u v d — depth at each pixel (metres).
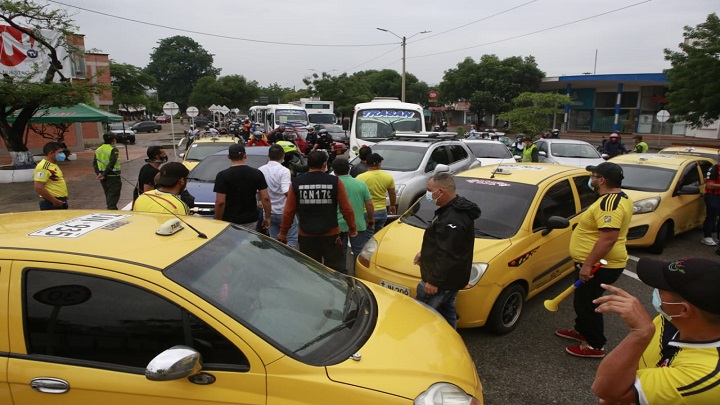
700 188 8.16
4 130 16.47
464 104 45.41
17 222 2.87
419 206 5.61
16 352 2.31
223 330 2.26
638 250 7.68
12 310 2.31
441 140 10.38
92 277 2.31
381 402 2.24
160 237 2.69
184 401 2.21
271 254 3.06
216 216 5.64
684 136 39.09
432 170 9.38
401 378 2.37
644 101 41.78
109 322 2.31
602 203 3.83
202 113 69.25
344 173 5.48
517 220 4.90
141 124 50.34
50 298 2.32
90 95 17.50
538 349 4.42
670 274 1.64
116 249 2.47
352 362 2.38
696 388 1.53
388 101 16.52
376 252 4.93
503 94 42.75
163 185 4.20
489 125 51.84
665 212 7.34
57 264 2.32
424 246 3.91
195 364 2.13
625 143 33.12
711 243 7.91
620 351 1.68
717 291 1.53
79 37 20.02
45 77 17.08
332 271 3.35
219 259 2.68
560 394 3.74
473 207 3.72
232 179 5.53
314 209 4.79
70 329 2.32
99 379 2.25
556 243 5.21
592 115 44.34
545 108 32.94
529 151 13.18
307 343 2.45
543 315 5.12
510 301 4.69
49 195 6.95
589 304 4.07
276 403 2.20
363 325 2.77
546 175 5.59
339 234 4.99
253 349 2.24
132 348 2.30
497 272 4.39
